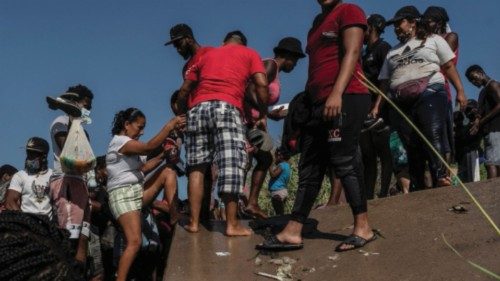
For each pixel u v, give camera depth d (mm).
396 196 5930
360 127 4762
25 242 1529
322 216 5781
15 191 6629
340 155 4770
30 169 6695
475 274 4234
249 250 5102
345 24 4676
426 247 4742
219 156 5379
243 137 5473
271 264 4805
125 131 5941
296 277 4574
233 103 5480
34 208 6613
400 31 6547
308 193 4934
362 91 4758
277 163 9133
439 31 7008
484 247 4594
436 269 4383
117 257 6496
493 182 5914
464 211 5344
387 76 6707
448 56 6430
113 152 5641
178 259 4965
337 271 4578
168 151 6395
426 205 5590
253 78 5633
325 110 4586
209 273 4711
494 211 5238
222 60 5570
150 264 6414
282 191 9094
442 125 6309
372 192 7086
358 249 4824
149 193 6340
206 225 5770
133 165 5660
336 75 4742
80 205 6160
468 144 8570
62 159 6086
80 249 6141
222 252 5074
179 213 6578
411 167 6645
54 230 1581
